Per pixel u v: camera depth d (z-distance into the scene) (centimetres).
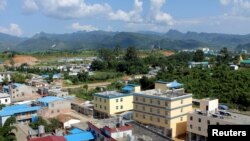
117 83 17162
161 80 15362
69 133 8144
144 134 7062
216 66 17562
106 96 10812
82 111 11988
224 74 14725
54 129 9450
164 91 10175
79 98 14288
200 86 13812
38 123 9556
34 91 14112
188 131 8681
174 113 8900
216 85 13588
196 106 10838
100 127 7231
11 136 7831
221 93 12838
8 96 12594
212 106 9519
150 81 15775
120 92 11850
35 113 10712
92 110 11419
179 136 9106
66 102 11588
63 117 10419
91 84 18588
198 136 8512
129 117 10362
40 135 8162
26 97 13525
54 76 19688
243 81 13500
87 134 7375
